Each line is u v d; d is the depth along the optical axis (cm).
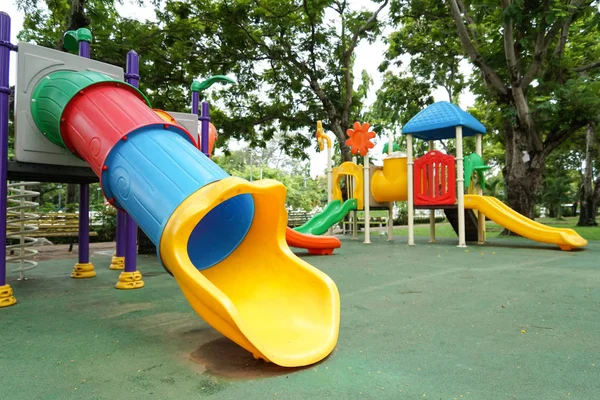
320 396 202
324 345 257
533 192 1289
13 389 213
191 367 245
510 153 1399
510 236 1385
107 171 352
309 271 312
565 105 1202
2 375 233
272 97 1920
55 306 415
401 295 454
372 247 1062
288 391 208
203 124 682
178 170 308
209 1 1538
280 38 1648
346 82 1809
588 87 1150
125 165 335
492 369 237
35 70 450
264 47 1658
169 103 1614
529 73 1200
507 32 1126
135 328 333
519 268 657
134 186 319
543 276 577
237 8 1502
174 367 246
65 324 346
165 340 301
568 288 488
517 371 234
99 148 363
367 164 1228
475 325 333
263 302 317
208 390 211
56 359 260
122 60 1175
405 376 228
